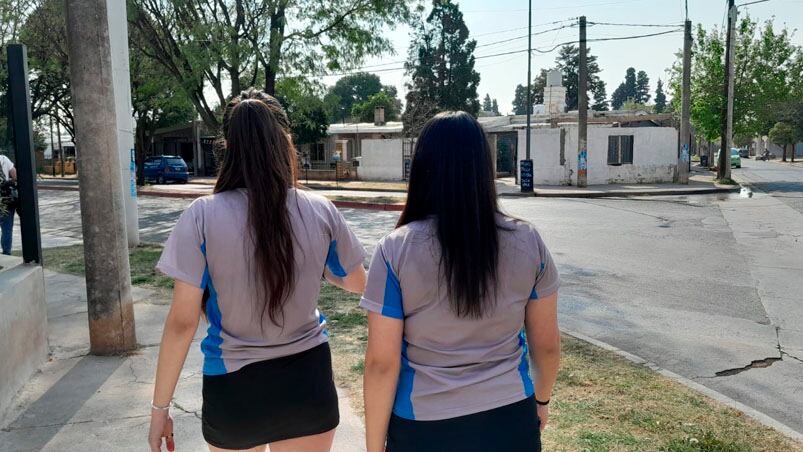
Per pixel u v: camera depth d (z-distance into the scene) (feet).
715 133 116.57
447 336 5.77
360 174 118.01
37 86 97.19
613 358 17.54
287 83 66.95
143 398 14.43
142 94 83.87
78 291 25.41
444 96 130.72
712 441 12.14
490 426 5.69
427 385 5.75
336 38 66.03
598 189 82.23
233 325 6.97
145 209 60.49
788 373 17.16
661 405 14.11
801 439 12.53
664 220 50.16
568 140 89.15
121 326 17.31
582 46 83.87
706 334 20.67
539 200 69.15
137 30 70.23
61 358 16.97
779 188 82.74
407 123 122.31
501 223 5.98
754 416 13.67
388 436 5.99
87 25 15.79
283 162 7.18
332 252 7.70
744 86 111.45
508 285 5.83
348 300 23.35
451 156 5.80
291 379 7.11
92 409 13.83
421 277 5.68
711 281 28.45
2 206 28.27
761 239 40.24
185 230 6.72
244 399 6.95
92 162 16.62
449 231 5.68
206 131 145.59
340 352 17.61
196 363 16.69
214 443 7.16
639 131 92.53
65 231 46.16
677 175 93.91
